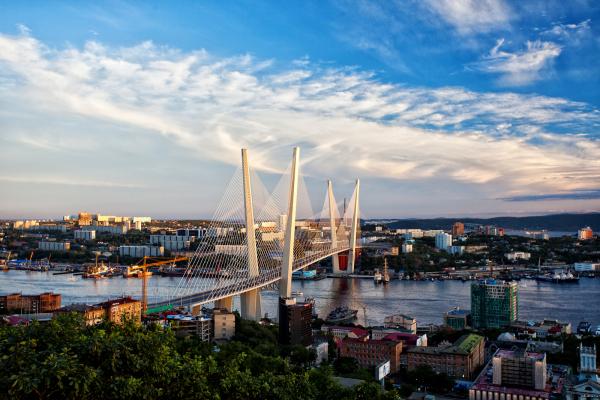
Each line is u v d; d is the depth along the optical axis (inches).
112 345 3932.1
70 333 4185.5
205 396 4234.7
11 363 3491.6
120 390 3663.9
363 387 5536.4
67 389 3489.2
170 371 4138.8
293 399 4825.3
